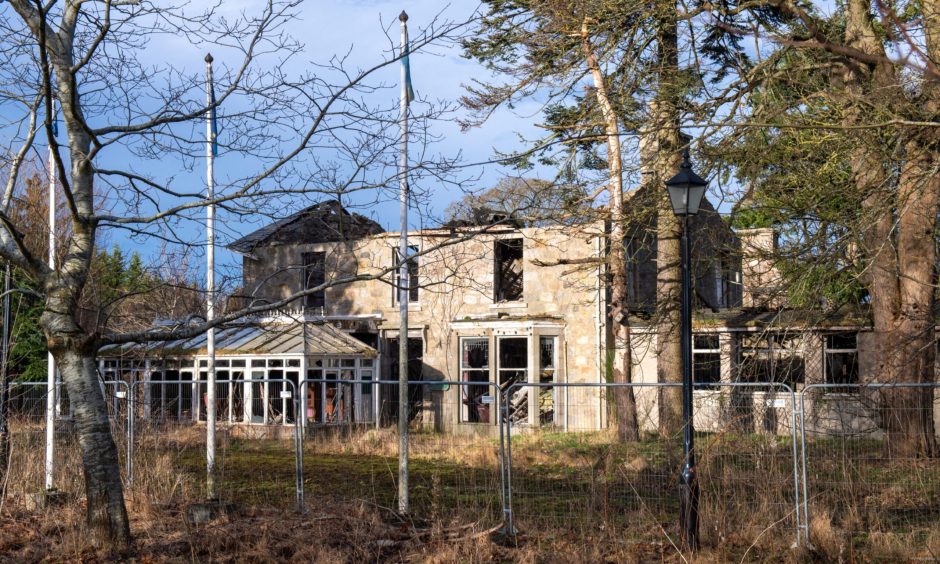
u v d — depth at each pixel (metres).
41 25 8.34
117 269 14.98
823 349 24.62
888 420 11.25
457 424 27.78
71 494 12.67
